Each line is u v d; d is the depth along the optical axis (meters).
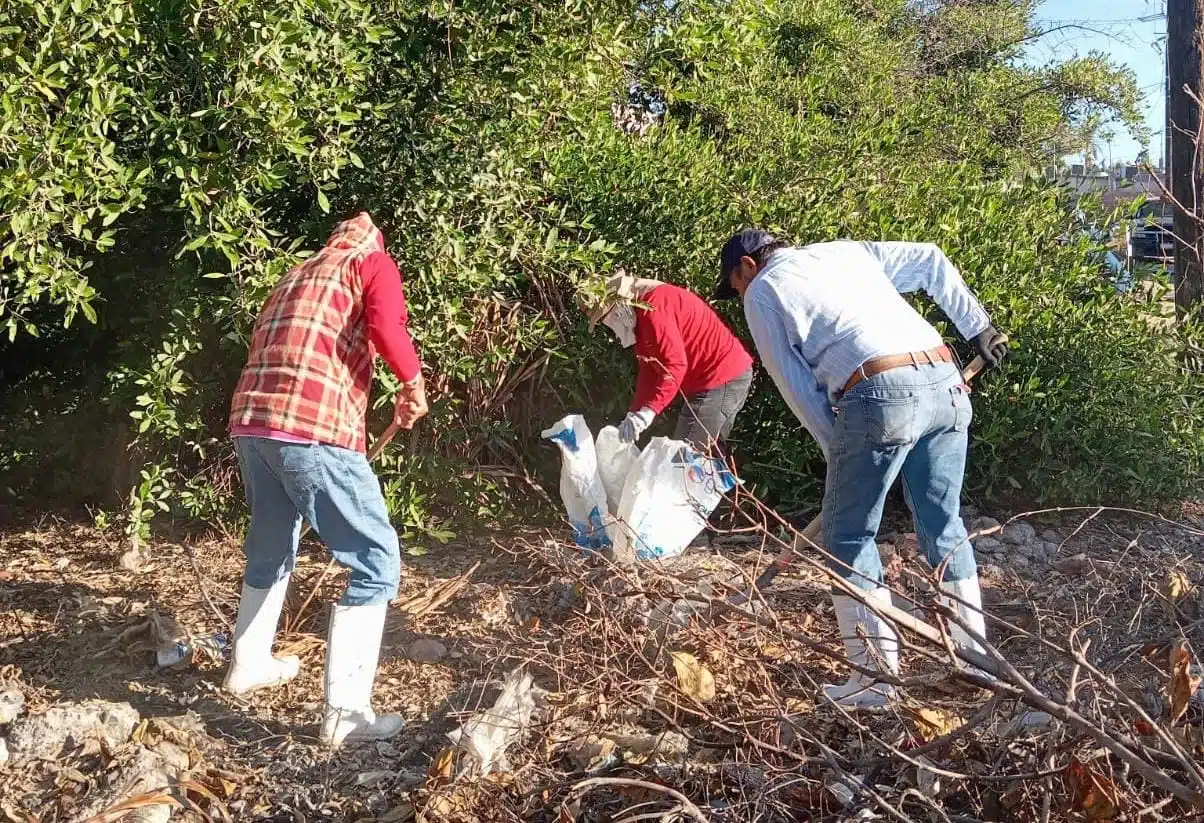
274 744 3.20
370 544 3.20
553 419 5.41
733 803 2.74
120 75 3.88
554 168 5.44
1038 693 2.42
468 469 5.14
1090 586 4.36
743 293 3.69
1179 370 5.70
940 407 3.22
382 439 3.38
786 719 2.65
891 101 10.00
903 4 12.71
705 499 4.38
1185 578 3.97
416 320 4.72
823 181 5.97
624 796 2.79
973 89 11.81
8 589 4.38
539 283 5.22
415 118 4.53
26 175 3.49
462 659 3.78
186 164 3.91
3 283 4.52
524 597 4.30
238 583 4.45
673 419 5.47
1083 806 2.41
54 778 2.94
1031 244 5.84
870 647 2.94
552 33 4.42
